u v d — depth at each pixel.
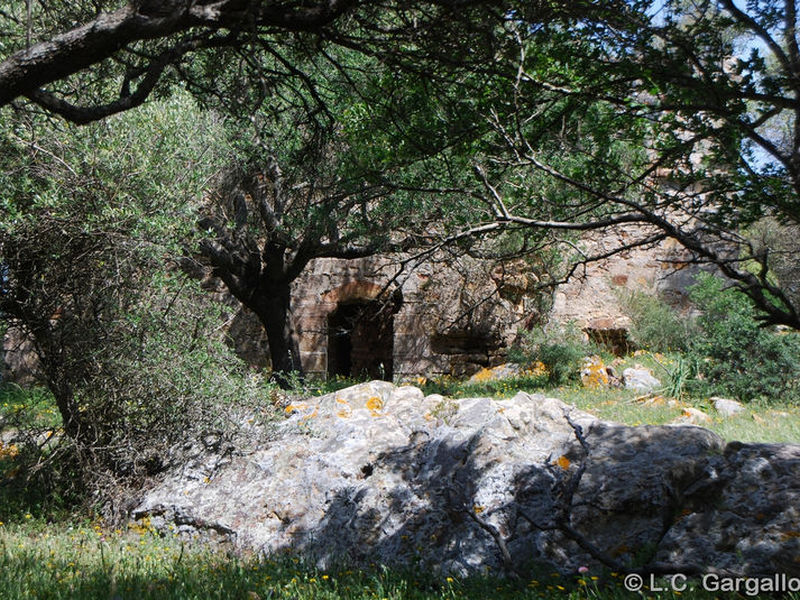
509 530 6.26
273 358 15.88
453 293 19.33
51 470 8.57
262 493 7.41
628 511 6.07
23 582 4.73
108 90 8.20
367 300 19.69
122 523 7.75
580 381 14.85
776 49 3.80
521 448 6.91
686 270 19.09
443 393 15.44
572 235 15.15
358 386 8.70
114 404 8.34
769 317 3.75
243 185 14.88
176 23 4.14
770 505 5.75
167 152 9.31
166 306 8.69
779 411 11.70
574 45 4.68
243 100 6.27
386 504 6.85
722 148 4.20
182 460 8.20
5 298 8.33
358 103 7.00
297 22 4.64
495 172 5.41
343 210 12.78
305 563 6.37
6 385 14.53
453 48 5.13
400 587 5.41
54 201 7.80
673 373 13.34
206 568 5.89
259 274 15.77
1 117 8.01
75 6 6.01
